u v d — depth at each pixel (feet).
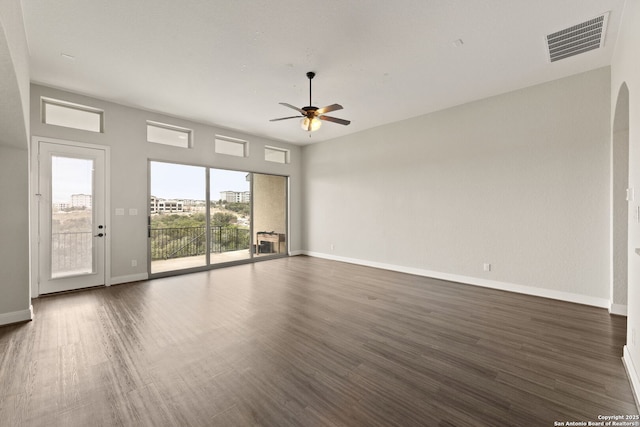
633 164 6.81
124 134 15.26
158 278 16.30
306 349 8.11
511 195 13.62
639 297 6.15
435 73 11.84
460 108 15.29
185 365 7.28
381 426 5.24
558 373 6.92
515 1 7.76
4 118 8.03
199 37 9.43
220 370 7.06
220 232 21.68
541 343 8.46
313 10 8.15
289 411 5.63
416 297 12.86
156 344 8.39
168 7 8.03
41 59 10.75
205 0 7.77
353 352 7.95
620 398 5.99
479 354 7.84
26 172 10.28
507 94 13.67
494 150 14.11
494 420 5.38
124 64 11.14
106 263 14.69
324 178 22.85
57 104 13.56
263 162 22.02
